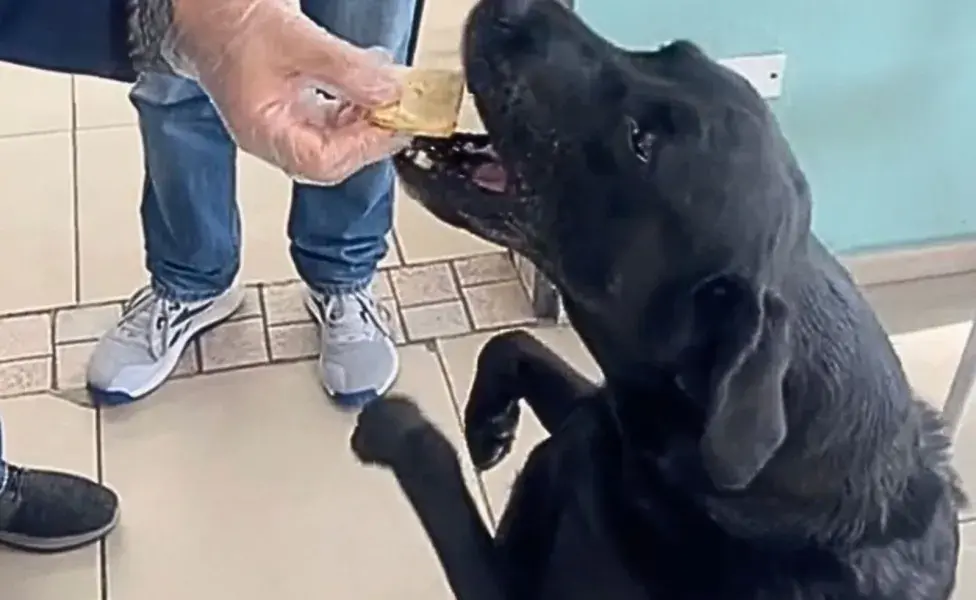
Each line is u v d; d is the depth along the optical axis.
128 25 1.39
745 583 1.24
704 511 1.25
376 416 1.43
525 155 1.26
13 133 2.59
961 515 2.00
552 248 1.28
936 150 2.27
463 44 1.29
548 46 1.25
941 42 2.14
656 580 1.27
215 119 1.97
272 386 2.19
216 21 1.28
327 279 2.16
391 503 2.04
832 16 2.10
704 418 1.19
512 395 1.52
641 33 2.09
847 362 1.21
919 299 2.39
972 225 2.38
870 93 2.20
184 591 1.92
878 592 1.23
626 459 1.29
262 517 2.01
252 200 2.48
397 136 1.30
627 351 1.25
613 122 1.21
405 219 2.45
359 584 1.94
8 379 2.18
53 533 1.94
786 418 1.18
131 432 2.12
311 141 1.30
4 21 1.42
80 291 2.32
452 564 1.39
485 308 2.30
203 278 2.17
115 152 2.56
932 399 2.20
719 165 1.18
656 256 1.20
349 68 1.27
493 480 2.02
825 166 2.28
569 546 1.32
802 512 1.22
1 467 1.92
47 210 2.45
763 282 1.16
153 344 2.16
